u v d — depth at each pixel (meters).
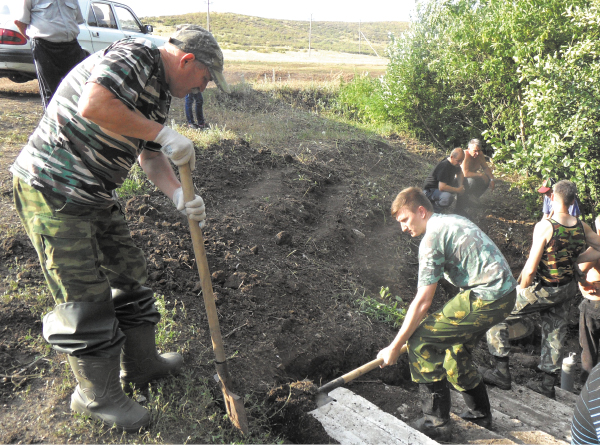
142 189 5.23
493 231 7.92
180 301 3.77
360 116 11.88
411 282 6.04
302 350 3.81
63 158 2.25
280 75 17.38
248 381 3.24
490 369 4.65
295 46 95.38
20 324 3.16
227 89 2.44
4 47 8.36
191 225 2.45
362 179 7.77
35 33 5.00
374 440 2.99
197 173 6.03
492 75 9.05
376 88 11.71
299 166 7.16
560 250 4.20
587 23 7.33
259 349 3.58
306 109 11.93
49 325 2.46
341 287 4.88
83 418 2.57
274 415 3.10
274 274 4.57
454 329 3.16
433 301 5.89
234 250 4.72
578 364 5.89
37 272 3.64
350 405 3.29
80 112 2.11
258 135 8.14
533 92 7.38
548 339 4.51
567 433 3.79
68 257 2.34
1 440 2.46
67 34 5.09
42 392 2.76
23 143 6.06
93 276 2.41
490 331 4.45
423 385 3.31
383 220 6.89
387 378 4.11
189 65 2.29
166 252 4.27
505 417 3.78
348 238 6.02
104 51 2.27
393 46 11.16
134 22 10.58
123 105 2.13
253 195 6.04
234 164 6.57
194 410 2.81
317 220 6.16
